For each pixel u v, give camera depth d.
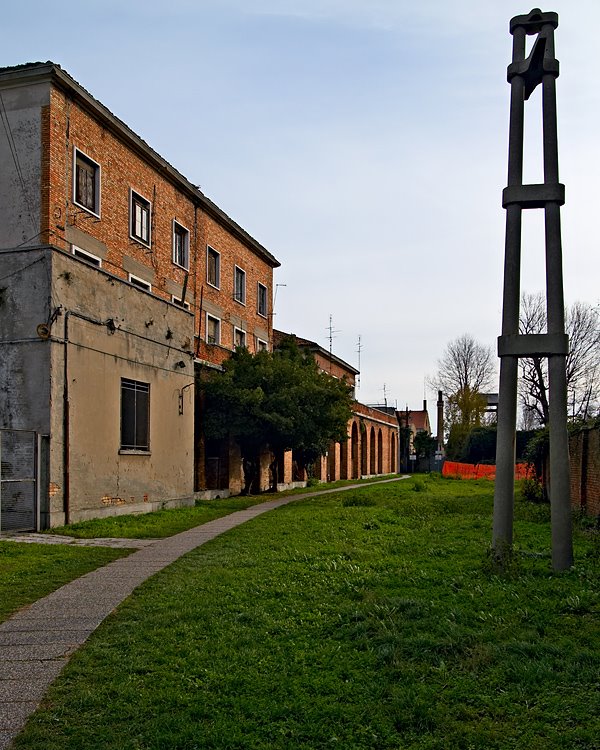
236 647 6.85
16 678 6.07
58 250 16.33
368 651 6.70
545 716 5.29
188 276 31.47
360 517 18.22
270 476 34.94
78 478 17.00
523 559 11.32
